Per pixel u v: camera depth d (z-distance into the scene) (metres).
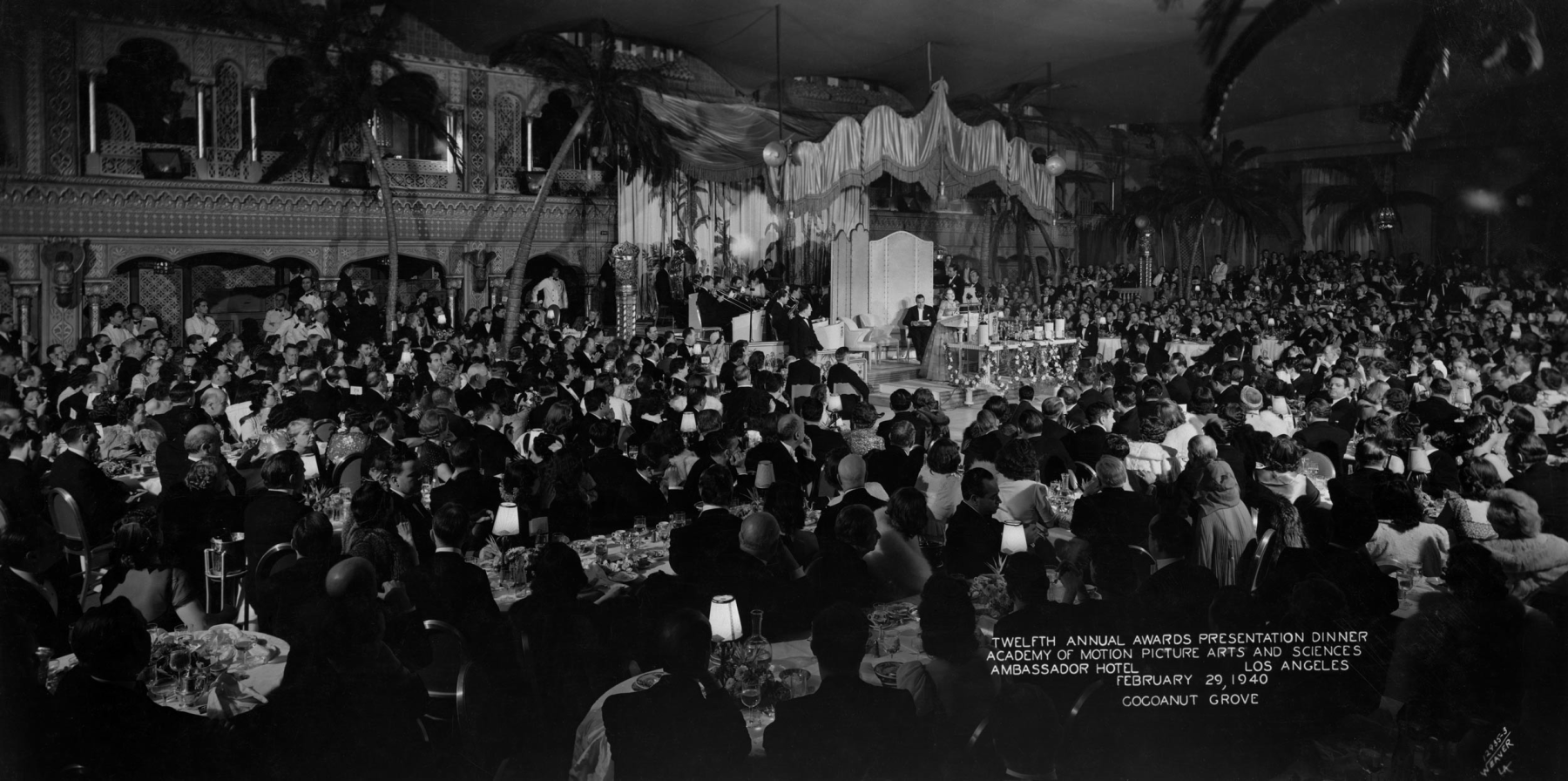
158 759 3.82
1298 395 11.48
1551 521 5.84
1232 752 4.29
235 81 17.88
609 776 3.85
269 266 19.70
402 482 6.12
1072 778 4.16
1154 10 18.20
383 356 13.18
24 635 4.24
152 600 5.30
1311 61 19.02
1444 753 4.41
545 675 4.54
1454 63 14.64
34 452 7.26
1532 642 4.46
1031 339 17.44
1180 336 17.06
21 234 15.89
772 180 18.12
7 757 3.81
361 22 18.03
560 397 9.66
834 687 3.86
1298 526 5.46
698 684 3.84
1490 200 17.78
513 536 6.05
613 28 20.77
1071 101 23.34
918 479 7.18
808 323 17.84
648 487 7.23
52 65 15.96
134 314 15.30
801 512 6.32
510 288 18.41
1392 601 4.92
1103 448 8.08
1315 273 20.12
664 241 22.84
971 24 19.83
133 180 16.78
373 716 3.98
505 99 21.05
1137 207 22.89
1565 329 14.24
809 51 22.05
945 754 3.98
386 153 20.20
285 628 4.89
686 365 14.12
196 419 7.61
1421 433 7.78
